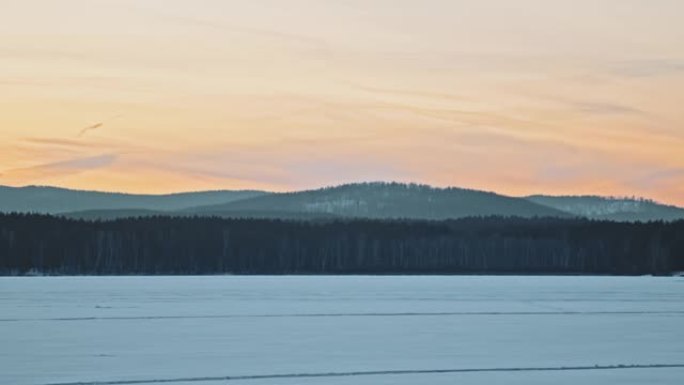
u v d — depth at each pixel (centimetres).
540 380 3494
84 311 6619
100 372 3612
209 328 5316
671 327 5584
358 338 4828
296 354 4150
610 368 3800
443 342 4672
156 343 4541
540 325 5666
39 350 4250
